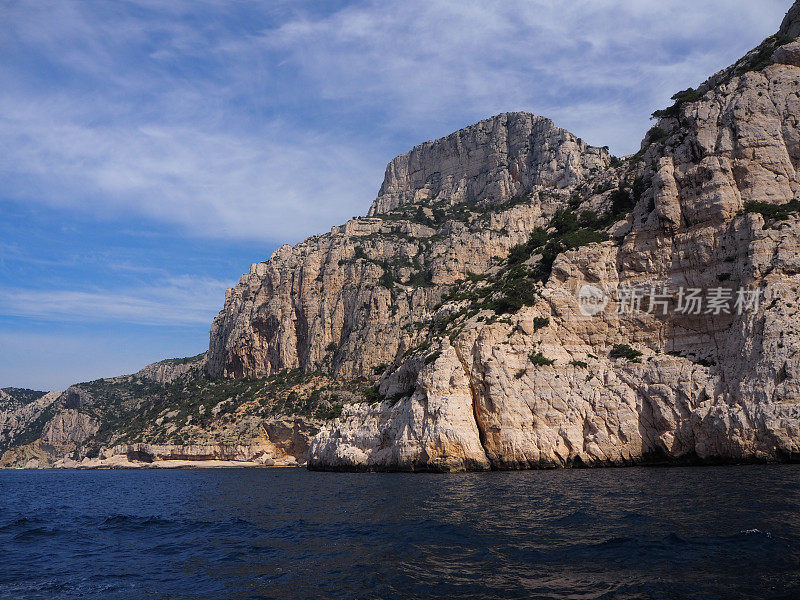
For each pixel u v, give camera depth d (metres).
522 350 81.69
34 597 28.17
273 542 38.06
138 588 29.00
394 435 93.81
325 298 197.25
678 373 72.12
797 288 66.31
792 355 62.12
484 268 184.75
